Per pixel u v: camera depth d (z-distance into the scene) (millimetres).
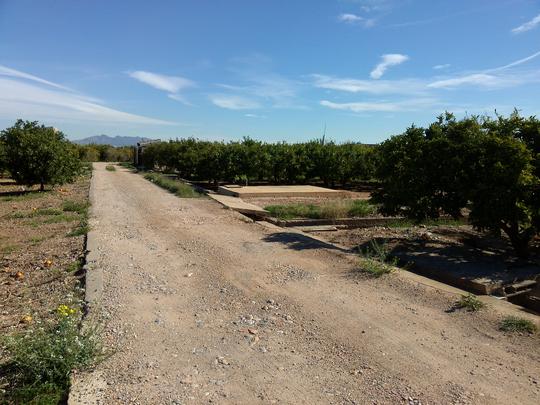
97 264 7551
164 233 10547
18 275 7254
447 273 7215
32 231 11148
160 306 5703
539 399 3621
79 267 7598
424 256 8367
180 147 34000
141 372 3986
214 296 6125
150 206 15484
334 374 4016
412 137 9719
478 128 8664
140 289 6336
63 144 22141
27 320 5199
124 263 7684
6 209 15289
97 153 73062
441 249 8945
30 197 18812
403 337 4812
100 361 4113
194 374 3980
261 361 4254
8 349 4422
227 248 8969
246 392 3695
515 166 7605
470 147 8297
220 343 4648
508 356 4375
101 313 5348
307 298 6043
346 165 25766
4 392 3611
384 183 10180
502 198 7707
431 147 8766
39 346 3846
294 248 8930
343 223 12523
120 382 3803
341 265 7633
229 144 26016
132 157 73562
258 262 7879
